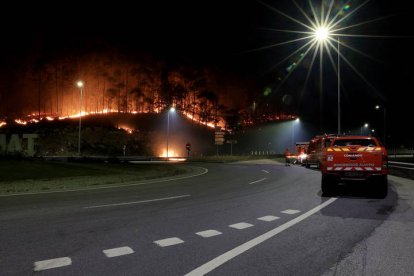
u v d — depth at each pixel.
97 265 4.95
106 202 10.96
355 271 4.75
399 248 5.82
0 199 11.55
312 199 11.59
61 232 6.92
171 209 9.69
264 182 17.83
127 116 110.81
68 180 18.39
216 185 16.47
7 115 105.62
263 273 4.66
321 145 26.08
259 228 7.32
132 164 34.78
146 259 5.23
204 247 5.88
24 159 26.92
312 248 5.83
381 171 11.57
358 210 9.43
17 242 6.15
